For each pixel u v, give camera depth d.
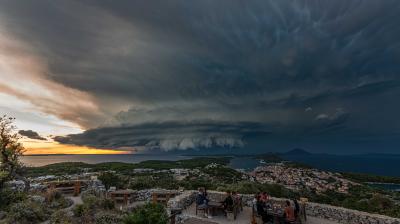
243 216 12.50
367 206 26.36
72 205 17.80
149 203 11.30
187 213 13.09
